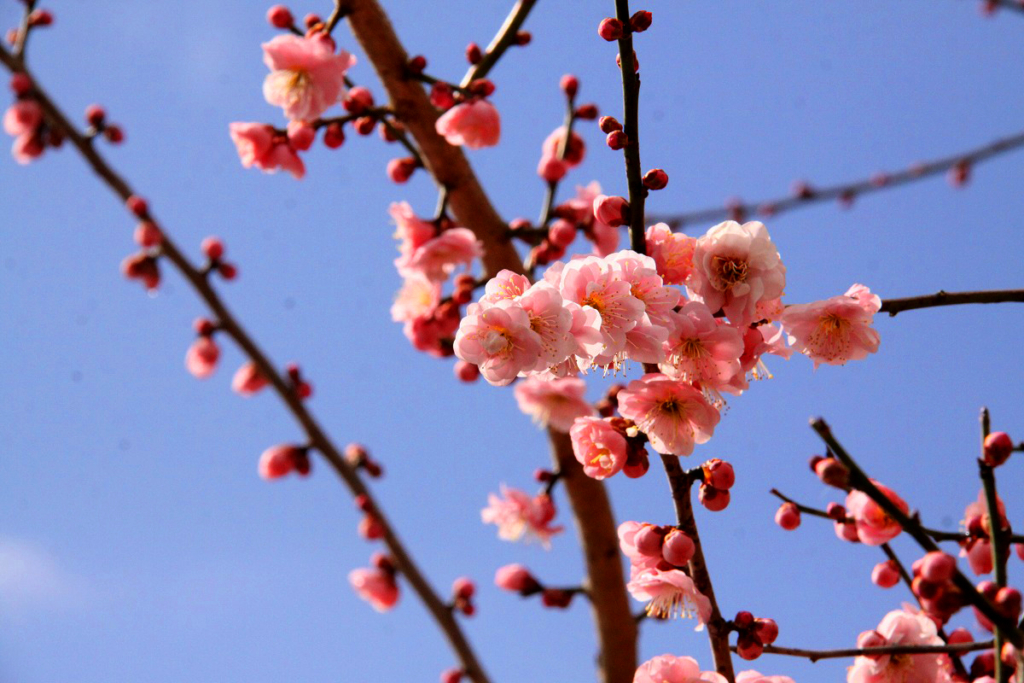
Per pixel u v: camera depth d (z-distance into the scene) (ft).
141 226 4.03
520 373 3.23
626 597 3.79
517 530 3.90
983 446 3.20
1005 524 3.26
